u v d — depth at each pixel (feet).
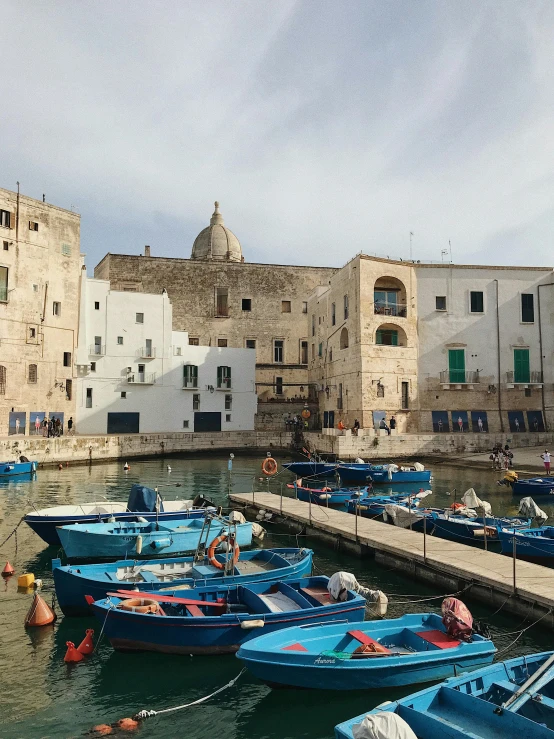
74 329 169.48
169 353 182.91
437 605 46.80
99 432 172.35
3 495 99.04
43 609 43.29
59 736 29.37
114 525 60.80
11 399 150.00
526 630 40.96
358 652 32.48
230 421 192.54
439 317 161.48
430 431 157.17
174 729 30.37
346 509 86.33
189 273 213.46
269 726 30.96
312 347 208.64
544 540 55.06
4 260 150.30
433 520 67.46
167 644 37.09
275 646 33.17
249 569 49.03
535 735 23.80
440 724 24.06
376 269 157.58
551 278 165.17
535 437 153.28
